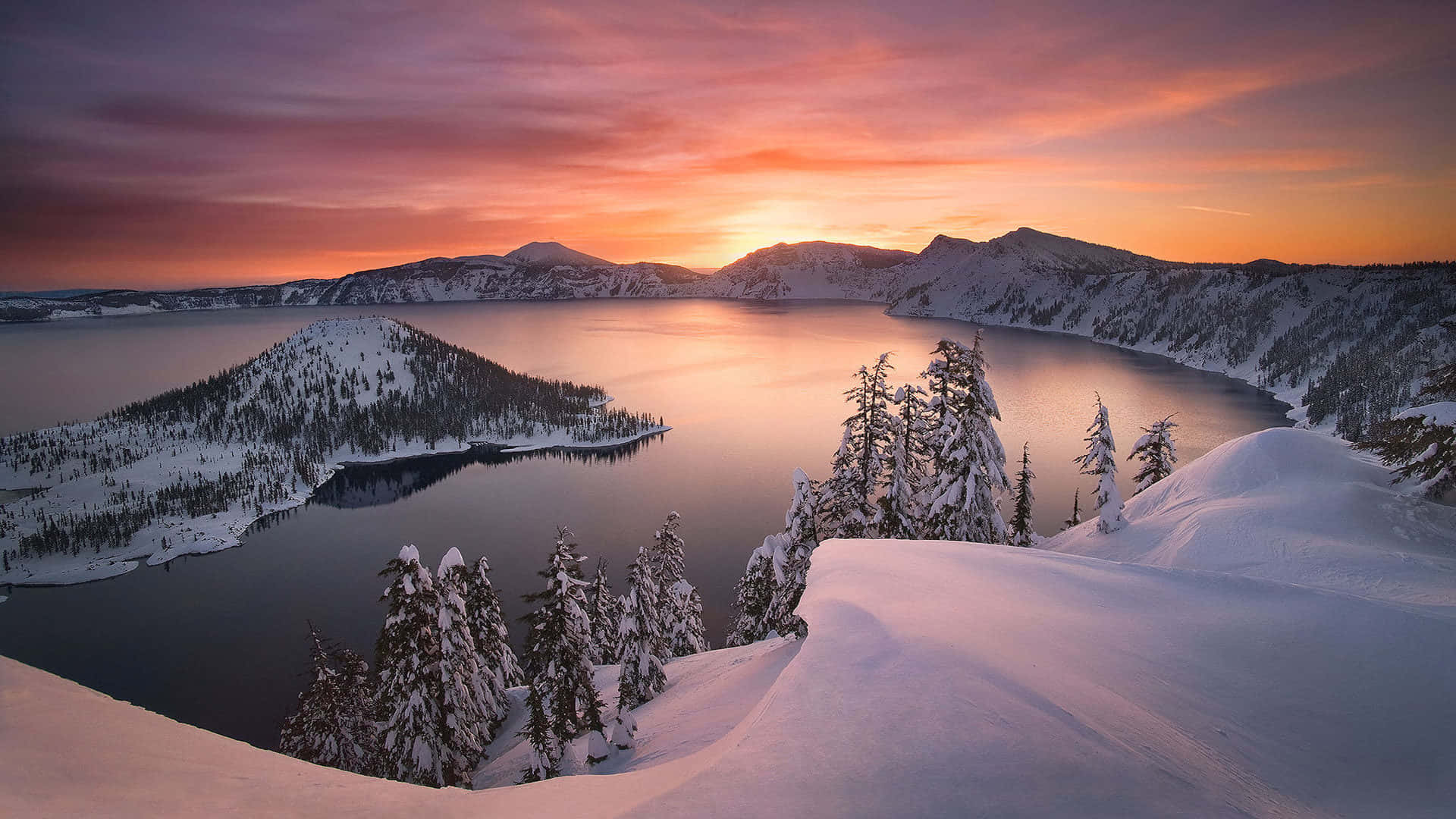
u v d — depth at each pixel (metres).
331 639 139.12
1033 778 9.28
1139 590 18.56
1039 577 19.31
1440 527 31.62
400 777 30.45
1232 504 38.09
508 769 34.78
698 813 8.50
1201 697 12.55
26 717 8.32
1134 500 49.28
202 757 8.86
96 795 6.90
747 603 47.78
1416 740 11.30
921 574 19.17
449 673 32.09
